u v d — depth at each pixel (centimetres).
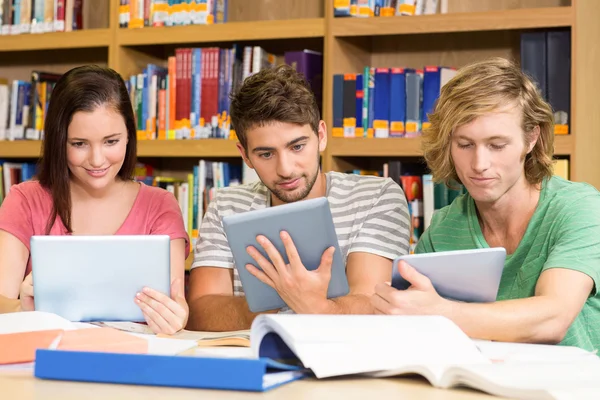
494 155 162
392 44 313
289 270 144
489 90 160
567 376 100
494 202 175
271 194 202
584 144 263
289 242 141
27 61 369
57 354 105
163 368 100
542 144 171
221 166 305
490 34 300
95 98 184
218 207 209
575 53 256
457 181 181
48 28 328
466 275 133
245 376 97
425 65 309
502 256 131
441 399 93
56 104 187
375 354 106
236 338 133
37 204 198
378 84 283
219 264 203
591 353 123
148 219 202
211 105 303
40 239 146
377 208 196
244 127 178
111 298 150
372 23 282
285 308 181
